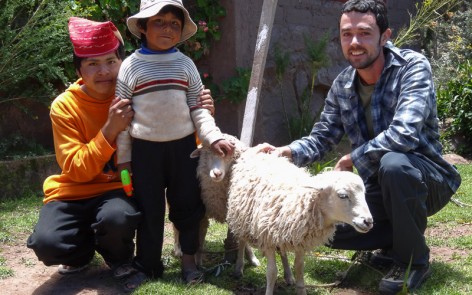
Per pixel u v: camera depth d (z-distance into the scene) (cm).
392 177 320
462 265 372
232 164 339
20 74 589
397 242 332
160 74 325
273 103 816
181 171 340
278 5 812
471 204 537
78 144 344
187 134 338
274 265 312
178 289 328
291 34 834
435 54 1109
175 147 335
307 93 857
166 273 366
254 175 319
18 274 369
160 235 344
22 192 571
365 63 341
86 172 336
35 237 332
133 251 367
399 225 326
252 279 357
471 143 887
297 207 294
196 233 351
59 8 601
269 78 809
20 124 645
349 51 343
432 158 352
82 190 350
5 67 588
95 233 340
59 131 348
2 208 520
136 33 343
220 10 717
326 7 889
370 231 365
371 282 357
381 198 353
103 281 357
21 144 638
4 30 579
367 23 335
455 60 1054
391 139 326
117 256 348
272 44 807
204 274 361
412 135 322
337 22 909
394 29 1045
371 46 337
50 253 330
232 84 711
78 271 374
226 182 340
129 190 333
